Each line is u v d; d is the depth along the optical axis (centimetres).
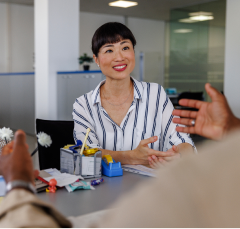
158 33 1140
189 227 20
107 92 154
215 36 788
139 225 21
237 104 440
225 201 19
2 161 46
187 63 870
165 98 159
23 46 917
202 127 56
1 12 874
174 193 21
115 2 828
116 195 96
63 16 514
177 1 819
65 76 506
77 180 105
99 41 143
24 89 646
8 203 37
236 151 20
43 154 164
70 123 175
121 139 153
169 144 149
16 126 677
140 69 1111
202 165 21
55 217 38
